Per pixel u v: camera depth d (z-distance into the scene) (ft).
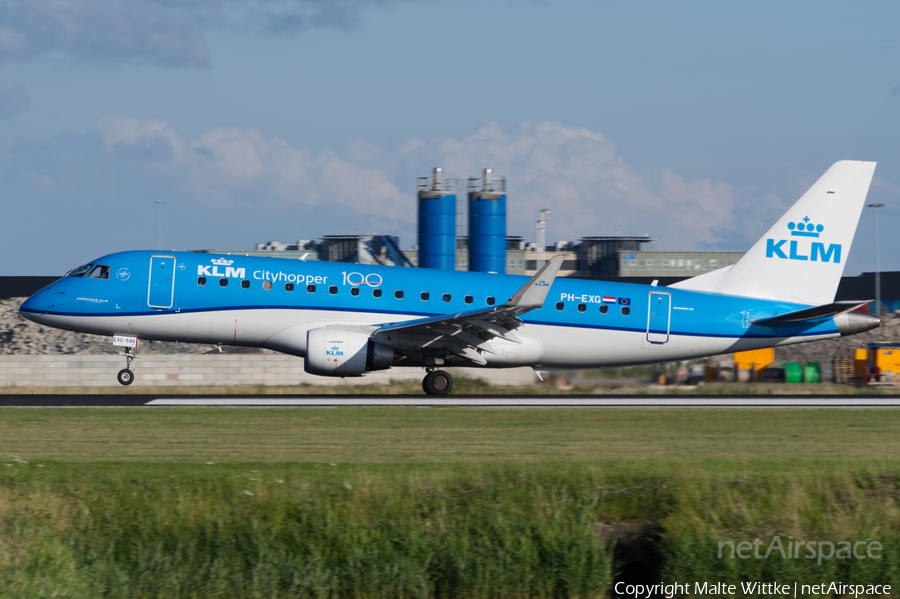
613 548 173.17
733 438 267.80
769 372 545.44
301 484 182.39
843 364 543.39
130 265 403.95
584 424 296.71
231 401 363.76
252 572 161.99
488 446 244.83
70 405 339.98
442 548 167.94
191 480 187.01
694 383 509.76
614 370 503.61
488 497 180.04
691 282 437.58
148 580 161.79
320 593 161.27
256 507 174.40
